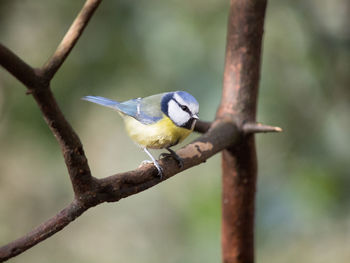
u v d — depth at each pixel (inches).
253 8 237.8
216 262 400.5
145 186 182.2
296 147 423.5
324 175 397.4
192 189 460.1
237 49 244.4
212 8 420.8
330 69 436.8
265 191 419.8
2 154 493.7
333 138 414.0
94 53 393.1
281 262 428.1
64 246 547.8
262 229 411.2
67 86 388.5
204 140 220.4
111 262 530.6
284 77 435.8
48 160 413.4
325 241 425.1
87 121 502.0
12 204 527.8
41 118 383.9
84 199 158.1
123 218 553.6
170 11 409.4
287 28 448.1
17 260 520.1
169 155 202.7
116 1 398.0
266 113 418.6
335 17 449.4
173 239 522.9
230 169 250.8
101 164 566.6
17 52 431.5
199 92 403.2
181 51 405.7
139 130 277.6
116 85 399.5
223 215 268.4
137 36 398.6
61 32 428.1
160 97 282.5
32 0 421.7
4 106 417.4
